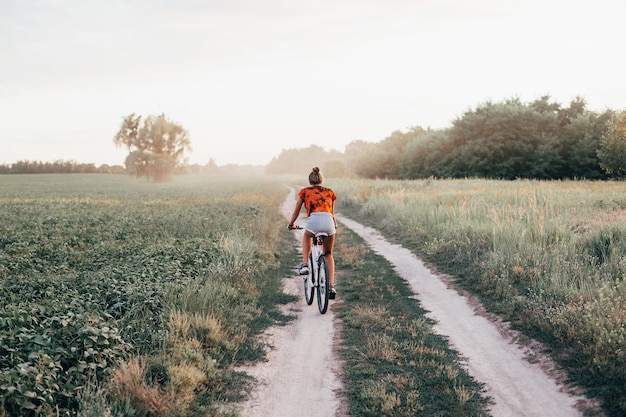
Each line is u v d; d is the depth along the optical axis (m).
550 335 6.91
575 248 10.43
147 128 94.38
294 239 17.98
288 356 6.82
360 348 6.98
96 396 4.74
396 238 16.81
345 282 10.93
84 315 6.49
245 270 10.84
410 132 79.44
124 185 83.88
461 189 28.66
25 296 8.07
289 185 84.00
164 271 9.99
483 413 5.06
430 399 5.38
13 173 170.62
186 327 6.91
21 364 4.87
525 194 19.61
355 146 149.12
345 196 31.72
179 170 96.31
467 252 12.00
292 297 9.76
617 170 37.81
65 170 176.25
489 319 8.05
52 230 17.97
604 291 7.52
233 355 6.59
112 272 9.85
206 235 15.79
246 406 5.35
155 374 5.66
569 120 56.59
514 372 6.07
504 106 57.22
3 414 4.30
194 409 5.11
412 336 7.35
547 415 4.99
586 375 5.62
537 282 8.97
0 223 20.77
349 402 5.41
